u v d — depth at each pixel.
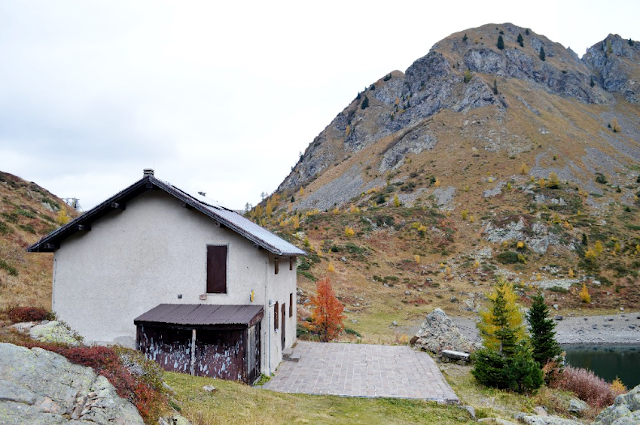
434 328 21.69
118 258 16.47
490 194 112.12
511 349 17.30
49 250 16.92
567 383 19.27
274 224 133.50
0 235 36.34
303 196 172.38
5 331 10.08
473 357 18.44
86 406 6.01
